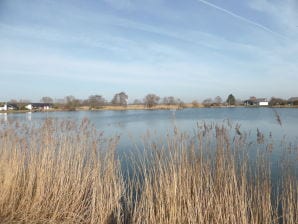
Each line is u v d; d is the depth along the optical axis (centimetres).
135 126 2183
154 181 559
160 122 2706
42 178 655
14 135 759
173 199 519
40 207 621
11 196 645
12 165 691
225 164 556
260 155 585
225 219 493
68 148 741
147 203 546
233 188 517
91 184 681
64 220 601
